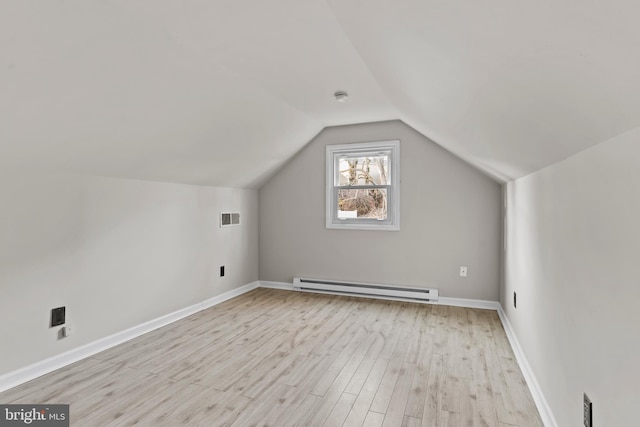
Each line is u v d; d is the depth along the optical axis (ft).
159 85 6.88
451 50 3.43
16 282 7.19
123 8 5.08
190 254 11.93
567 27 2.03
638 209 2.94
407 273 13.43
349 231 14.25
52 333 7.82
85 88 6.00
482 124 5.60
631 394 3.18
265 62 7.34
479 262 12.54
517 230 8.81
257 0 5.03
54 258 7.87
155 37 5.83
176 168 10.42
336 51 6.85
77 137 7.05
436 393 6.93
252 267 15.39
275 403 6.57
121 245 9.46
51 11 4.57
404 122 13.05
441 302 13.00
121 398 6.70
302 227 15.01
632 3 1.52
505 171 8.61
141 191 10.07
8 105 5.54
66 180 8.09
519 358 8.23
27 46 4.84
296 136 13.21
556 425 5.50
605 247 3.69
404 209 13.42
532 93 3.32
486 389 7.09
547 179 5.98
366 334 10.02
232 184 13.78
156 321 10.53
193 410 6.33
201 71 7.18
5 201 7.00
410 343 9.38
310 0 5.04
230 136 10.27
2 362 6.97
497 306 12.28
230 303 13.19
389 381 7.39
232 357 8.51
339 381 7.38
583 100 2.87
